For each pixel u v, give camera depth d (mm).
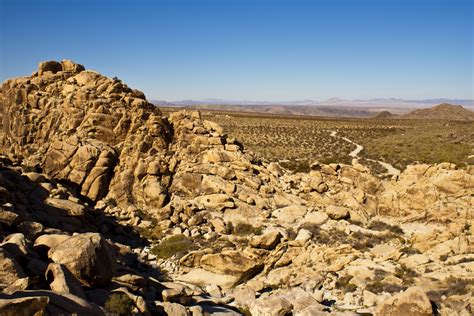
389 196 35312
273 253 28156
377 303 21750
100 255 17188
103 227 32719
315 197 36438
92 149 38156
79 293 14922
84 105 40969
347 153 68188
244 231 32688
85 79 43781
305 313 20031
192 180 38312
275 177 39844
